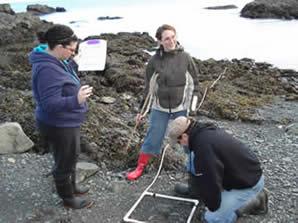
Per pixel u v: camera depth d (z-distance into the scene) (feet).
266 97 32.22
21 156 19.72
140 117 17.33
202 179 12.92
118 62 37.78
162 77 16.19
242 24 68.85
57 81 12.76
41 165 18.98
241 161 13.25
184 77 16.21
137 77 33.94
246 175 13.39
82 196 16.46
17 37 58.80
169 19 77.71
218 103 28.94
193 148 13.14
